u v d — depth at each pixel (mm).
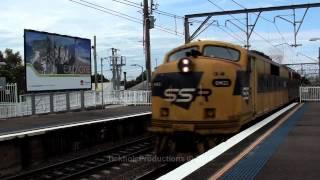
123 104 38625
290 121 18859
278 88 25750
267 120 19219
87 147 21000
